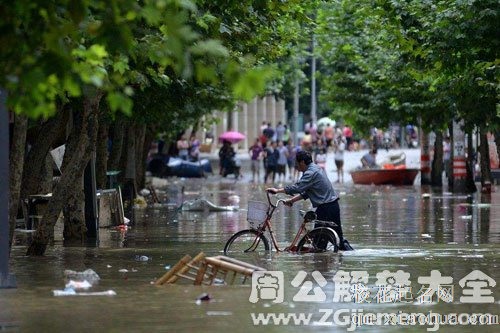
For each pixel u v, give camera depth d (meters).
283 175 108.62
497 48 40.88
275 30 42.50
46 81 15.20
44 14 15.86
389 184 94.50
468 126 51.88
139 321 20.55
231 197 74.25
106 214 47.03
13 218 31.33
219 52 15.72
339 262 30.59
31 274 28.19
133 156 63.03
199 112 75.38
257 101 156.25
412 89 66.44
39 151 44.41
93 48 16.20
